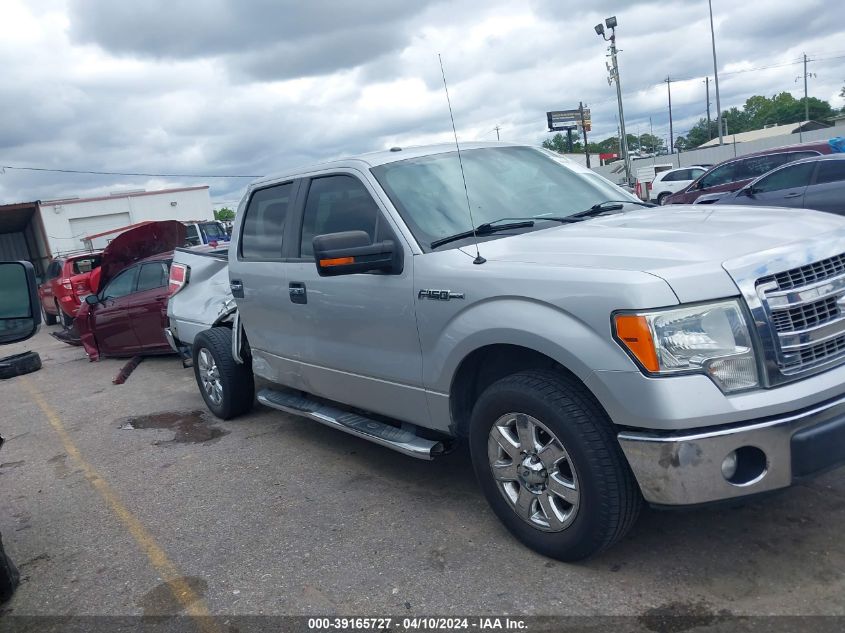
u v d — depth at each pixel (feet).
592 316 9.59
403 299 12.51
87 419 24.00
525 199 13.93
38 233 108.27
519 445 10.98
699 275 9.27
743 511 11.89
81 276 47.73
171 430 21.15
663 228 11.43
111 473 18.04
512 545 11.73
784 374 9.31
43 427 23.77
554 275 10.18
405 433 13.79
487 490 11.74
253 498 15.15
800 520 11.41
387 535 12.69
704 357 9.09
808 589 9.67
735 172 47.80
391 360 13.21
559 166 15.47
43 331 56.03
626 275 9.46
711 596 9.77
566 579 10.57
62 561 13.43
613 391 9.43
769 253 9.68
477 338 11.11
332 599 10.91
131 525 14.62
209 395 21.45
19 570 13.25
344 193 14.53
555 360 10.30
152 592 11.85
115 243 32.71
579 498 10.18
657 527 11.74
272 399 18.03
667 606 9.68
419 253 12.35
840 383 9.53
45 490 17.48
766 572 10.16
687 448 9.07
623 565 10.76
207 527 14.03
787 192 32.76
